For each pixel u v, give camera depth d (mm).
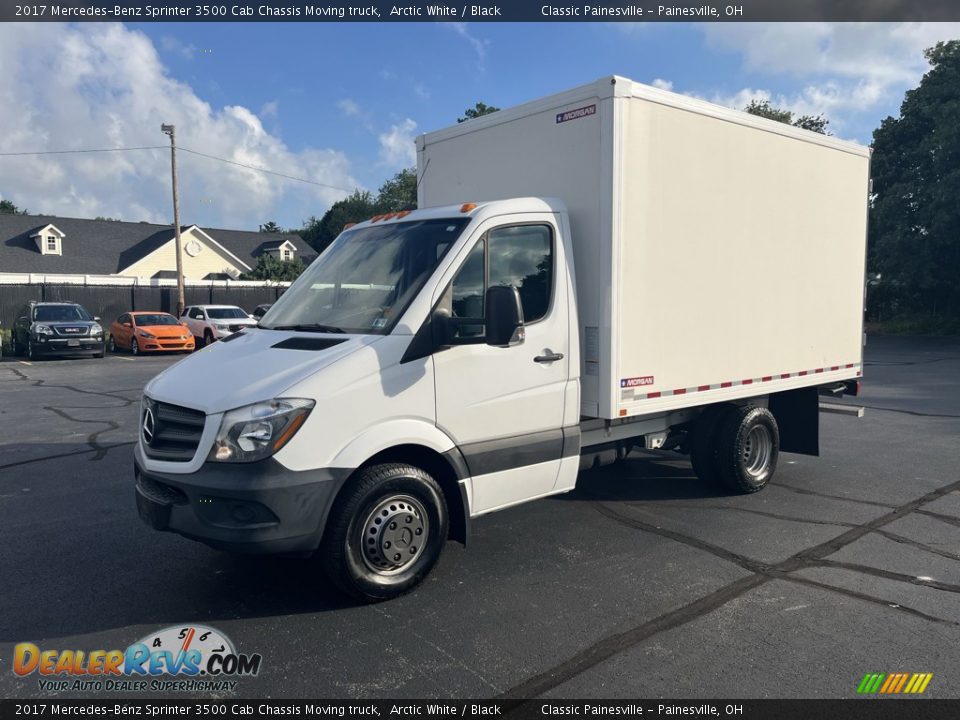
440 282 4789
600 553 5527
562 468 5453
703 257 6156
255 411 4145
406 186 49719
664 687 3656
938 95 32781
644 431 6488
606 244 5371
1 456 8852
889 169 34719
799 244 7215
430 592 4805
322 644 4105
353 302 5078
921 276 32125
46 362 21719
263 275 44000
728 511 6613
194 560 5387
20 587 4906
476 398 4910
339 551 4375
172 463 4332
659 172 5699
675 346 5969
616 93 5293
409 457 4805
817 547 5648
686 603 4633
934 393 14727
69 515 6492
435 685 3682
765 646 4066
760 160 6676
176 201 31531
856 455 8938
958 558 5406
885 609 4531
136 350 24578
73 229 46062
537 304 5293
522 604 4621
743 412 6938
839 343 7895
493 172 6273
